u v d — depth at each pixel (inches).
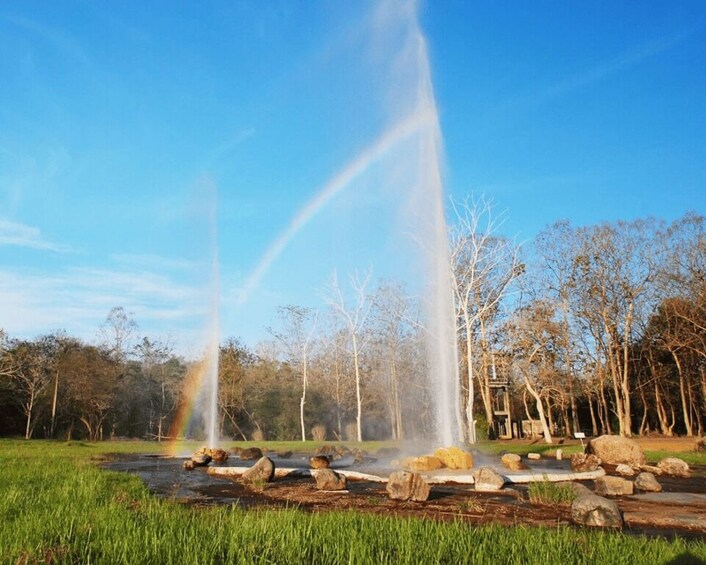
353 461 847.7
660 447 1222.3
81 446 1482.5
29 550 227.8
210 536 259.0
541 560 231.5
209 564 216.5
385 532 274.7
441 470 634.8
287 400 2439.7
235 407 2348.7
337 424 2439.7
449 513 394.3
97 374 2207.2
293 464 817.5
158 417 2507.4
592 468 689.6
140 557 219.1
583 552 244.8
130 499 399.5
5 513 318.3
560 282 1891.0
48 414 2359.7
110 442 1845.5
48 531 262.7
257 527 271.4
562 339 1860.2
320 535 263.1
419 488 450.3
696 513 409.4
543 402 2327.8
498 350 1824.6
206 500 455.5
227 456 888.9
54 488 442.0
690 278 1688.0
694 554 246.8
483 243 1617.9
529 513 398.6
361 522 296.0
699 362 1888.5
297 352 2556.6
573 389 2069.4
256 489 521.7
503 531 286.8
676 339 1737.2
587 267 1845.5
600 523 352.8
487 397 1831.9
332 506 422.0
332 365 2458.2
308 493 493.4
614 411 1999.3
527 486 546.6
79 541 247.8
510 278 1704.0
